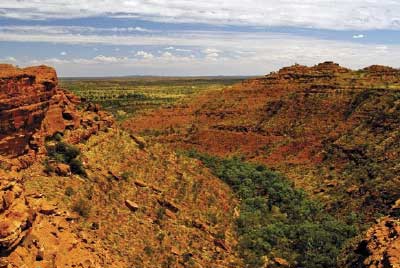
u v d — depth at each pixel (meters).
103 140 45.59
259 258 42.12
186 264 35.53
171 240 37.69
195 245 38.94
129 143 48.75
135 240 35.06
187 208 44.34
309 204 63.16
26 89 36.06
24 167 34.56
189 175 51.00
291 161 91.00
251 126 111.12
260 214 52.88
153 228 37.88
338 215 61.03
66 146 39.12
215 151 105.62
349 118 97.25
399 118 86.31
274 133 105.19
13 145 34.09
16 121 34.38
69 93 46.94
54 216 29.28
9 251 23.19
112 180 40.84
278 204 60.38
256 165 84.38
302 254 45.19
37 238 25.33
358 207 60.75
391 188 60.19
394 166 68.69
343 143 87.62
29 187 32.53
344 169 78.69
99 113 48.62
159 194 43.66
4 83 33.38
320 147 92.69
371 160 76.25
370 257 32.34
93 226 32.88
